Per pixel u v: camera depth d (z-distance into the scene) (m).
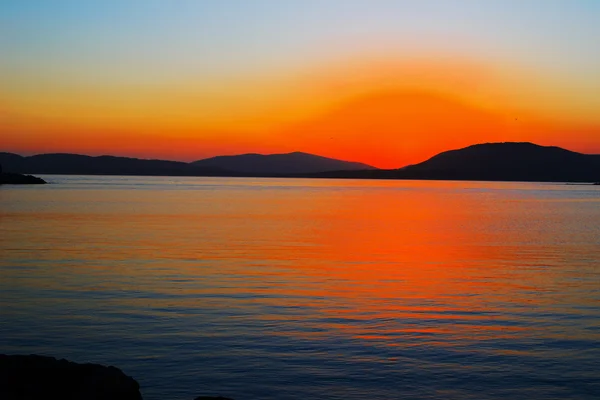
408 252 25.81
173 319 13.93
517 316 14.51
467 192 117.50
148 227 36.47
